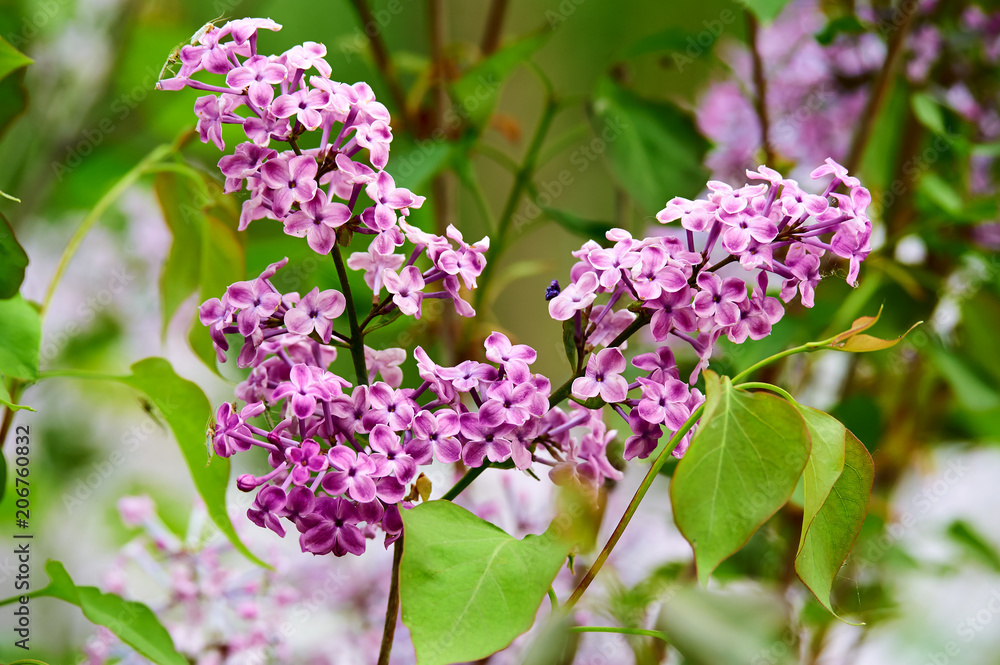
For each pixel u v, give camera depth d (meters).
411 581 0.75
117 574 0.90
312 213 0.76
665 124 0.92
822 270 0.85
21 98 0.83
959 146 0.96
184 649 0.89
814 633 1.01
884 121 1.06
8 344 0.83
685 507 0.74
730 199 0.77
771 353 0.90
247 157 0.76
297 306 0.77
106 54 1.06
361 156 0.90
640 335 0.99
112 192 0.88
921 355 1.07
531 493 0.92
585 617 0.86
